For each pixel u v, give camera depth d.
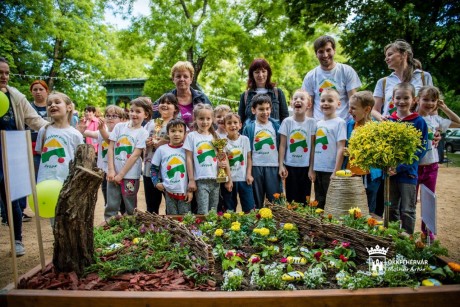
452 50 12.69
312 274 2.28
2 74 3.91
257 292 2.06
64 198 2.40
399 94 3.91
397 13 12.60
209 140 4.43
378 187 4.43
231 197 4.71
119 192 4.72
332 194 3.57
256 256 2.61
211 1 19.05
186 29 18.92
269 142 4.71
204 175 4.31
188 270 2.34
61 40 22.98
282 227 3.25
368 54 14.67
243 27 19.22
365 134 3.03
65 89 23.52
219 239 2.99
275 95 5.18
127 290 2.19
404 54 4.49
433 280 2.24
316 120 4.71
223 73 21.47
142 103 4.69
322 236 2.96
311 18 16.05
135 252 2.77
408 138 2.92
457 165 14.73
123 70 30.33
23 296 2.09
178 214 4.29
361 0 14.23
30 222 5.75
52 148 4.00
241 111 5.39
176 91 5.03
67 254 2.43
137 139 4.60
